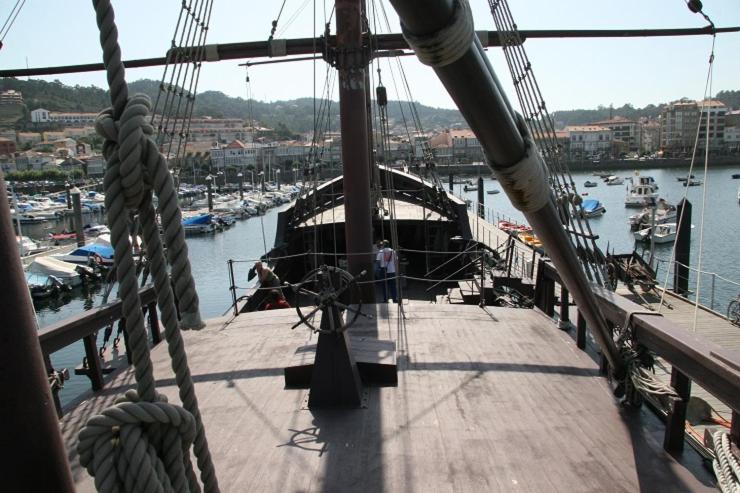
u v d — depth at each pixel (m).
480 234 17.06
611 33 8.52
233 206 61.78
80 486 3.26
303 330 5.96
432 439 3.65
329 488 3.17
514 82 4.70
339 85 7.04
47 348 3.77
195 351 5.45
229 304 27.73
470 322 6.07
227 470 3.38
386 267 8.58
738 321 12.05
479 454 3.44
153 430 1.36
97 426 1.27
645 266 15.59
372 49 7.34
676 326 3.41
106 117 1.27
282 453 3.55
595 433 3.63
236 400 4.34
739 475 2.56
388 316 6.36
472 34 1.84
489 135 2.26
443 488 3.13
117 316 4.90
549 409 4.00
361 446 3.60
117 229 1.29
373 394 4.35
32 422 1.53
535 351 5.14
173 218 1.31
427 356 5.09
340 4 6.93
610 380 4.44
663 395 3.42
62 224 57.44
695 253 33.22
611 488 3.04
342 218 11.47
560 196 4.58
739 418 2.72
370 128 9.39
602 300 4.30
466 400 4.19
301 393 4.43
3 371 1.47
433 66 1.90
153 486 1.28
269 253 10.05
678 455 3.33
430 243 12.16
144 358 1.34
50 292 30.19
